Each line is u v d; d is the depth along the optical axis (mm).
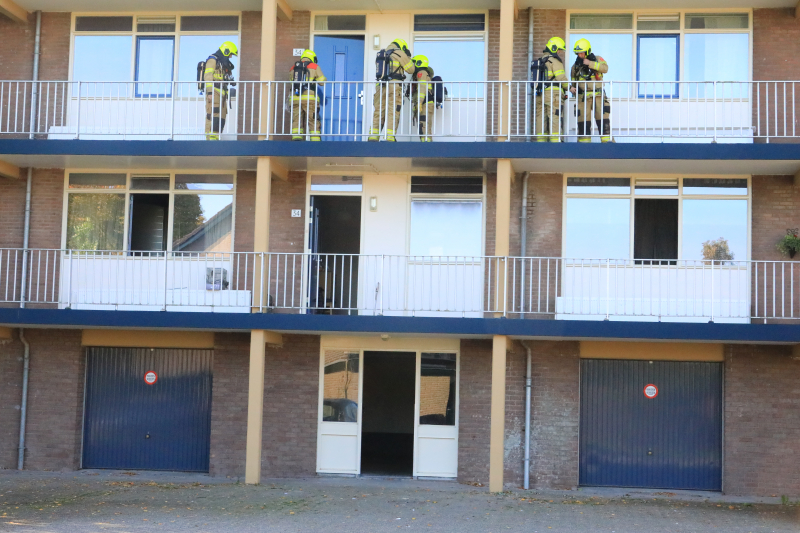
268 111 14148
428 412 14773
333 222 15031
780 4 14398
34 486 13383
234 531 10461
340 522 11094
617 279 13875
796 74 14336
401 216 14922
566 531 10844
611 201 14602
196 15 15492
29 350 15141
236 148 14008
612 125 14578
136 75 15500
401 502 12516
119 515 11250
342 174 15055
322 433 14805
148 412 15281
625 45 14828
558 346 14391
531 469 14242
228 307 14289
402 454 14961
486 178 14812
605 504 12773
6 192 15375
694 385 14445
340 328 13594
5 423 15070
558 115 13992
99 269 15117
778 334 12938
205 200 15219
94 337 15188
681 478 14352
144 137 15234
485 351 14492
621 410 14531
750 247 14195
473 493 13398
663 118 14188
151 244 15234
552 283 14453
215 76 14578
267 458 14680
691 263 14297
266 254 14023
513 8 14180
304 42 15297
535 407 14328
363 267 14812
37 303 15055
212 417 14781
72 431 14992
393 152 13773
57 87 15391
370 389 15047
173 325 13812
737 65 14586
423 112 14594
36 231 15281
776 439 13875
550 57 14094
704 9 14680
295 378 14781
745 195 14359
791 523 11531
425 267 14766
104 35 15578
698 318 13961
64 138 15102
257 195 14023
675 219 14461
